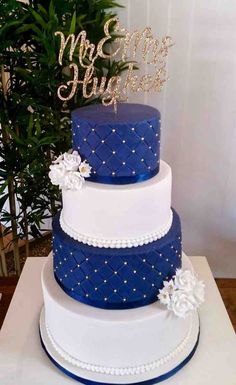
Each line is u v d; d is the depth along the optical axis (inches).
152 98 79.7
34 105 66.6
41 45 65.8
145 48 47.1
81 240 43.9
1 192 66.2
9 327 55.1
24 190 72.7
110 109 45.2
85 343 45.2
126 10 73.7
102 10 71.9
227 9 70.2
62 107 70.8
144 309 44.3
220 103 77.8
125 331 43.2
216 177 85.0
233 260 92.7
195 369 47.7
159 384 45.6
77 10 69.1
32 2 67.8
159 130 43.6
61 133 69.9
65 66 65.8
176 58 75.4
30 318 57.0
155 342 45.3
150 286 44.1
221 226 89.8
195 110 79.4
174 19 72.7
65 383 46.3
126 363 45.7
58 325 47.2
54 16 60.6
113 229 42.6
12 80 69.7
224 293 72.3
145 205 42.1
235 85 75.8
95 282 43.4
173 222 48.5
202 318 56.6
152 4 72.5
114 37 68.1
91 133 40.5
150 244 43.4
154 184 42.4
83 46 42.4
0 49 61.9
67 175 41.6
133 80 48.3
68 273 45.7
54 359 48.3
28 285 64.1
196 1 70.7
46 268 53.8
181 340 49.5
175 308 43.3
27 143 64.4
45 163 70.8
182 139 82.6
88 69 42.6
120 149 40.5
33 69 65.6
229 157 82.6
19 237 82.4
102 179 42.3
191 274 45.6
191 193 87.6
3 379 46.9
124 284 43.0
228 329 54.4
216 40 72.8
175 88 78.0
